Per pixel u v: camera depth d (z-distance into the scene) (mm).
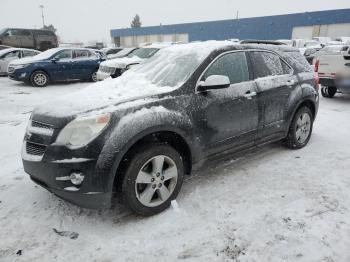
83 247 2762
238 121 3877
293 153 4871
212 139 3627
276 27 41969
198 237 2871
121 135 2846
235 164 4445
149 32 54219
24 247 2760
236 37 45469
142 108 3051
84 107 3002
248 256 2631
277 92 4367
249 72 4102
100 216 3211
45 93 11023
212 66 3678
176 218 3158
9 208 3342
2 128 6328
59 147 2797
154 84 3605
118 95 3285
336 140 5520
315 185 3811
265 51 4449
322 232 2908
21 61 12641
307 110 5012
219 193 3627
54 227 3033
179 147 3521
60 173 2793
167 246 2764
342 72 8398
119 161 2846
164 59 4082
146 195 3117
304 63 5109
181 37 50594
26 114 7605
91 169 2764
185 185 3824
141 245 2779
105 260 2613
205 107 3486
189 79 3445
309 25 39469
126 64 10453
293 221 3082
